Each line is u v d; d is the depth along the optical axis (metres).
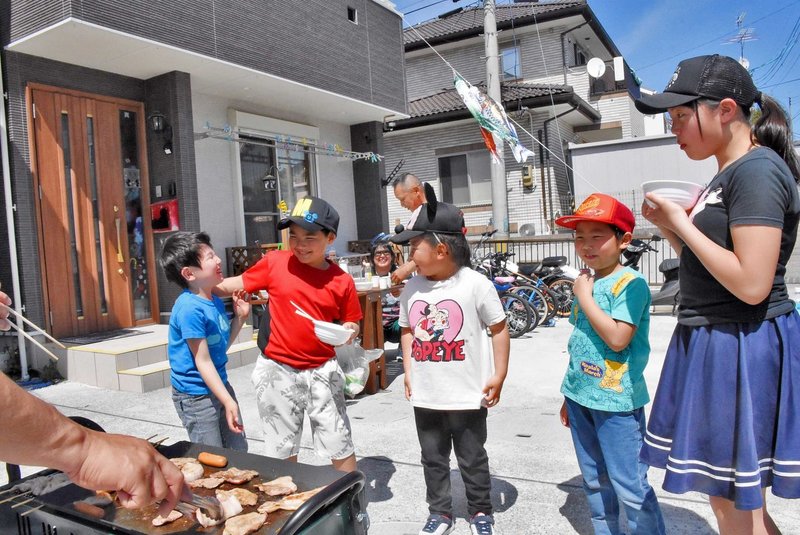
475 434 2.60
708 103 1.74
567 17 14.25
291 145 9.13
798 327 1.67
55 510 1.53
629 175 12.12
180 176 7.06
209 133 7.93
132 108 7.11
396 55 10.25
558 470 3.35
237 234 8.38
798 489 1.58
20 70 6.00
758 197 1.59
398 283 5.23
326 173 10.12
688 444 1.73
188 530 1.41
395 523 2.84
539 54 15.16
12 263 5.87
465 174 14.69
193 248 2.55
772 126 1.76
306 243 2.69
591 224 2.22
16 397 0.98
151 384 5.45
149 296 7.23
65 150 6.37
